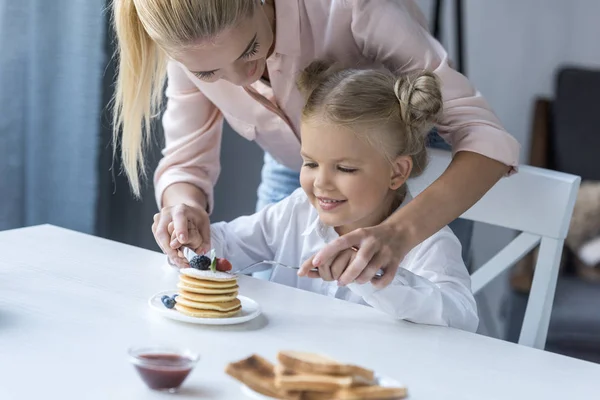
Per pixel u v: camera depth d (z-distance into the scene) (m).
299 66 1.81
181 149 2.04
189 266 1.65
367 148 1.65
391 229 1.45
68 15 2.81
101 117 3.01
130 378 1.15
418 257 1.75
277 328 1.41
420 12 1.95
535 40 3.96
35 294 1.48
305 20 1.77
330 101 1.64
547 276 1.75
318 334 1.39
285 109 1.92
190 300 1.42
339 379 1.07
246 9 1.50
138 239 3.33
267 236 1.99
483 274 1.82
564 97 3.61
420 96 1.64
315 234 1.91
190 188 2.00
